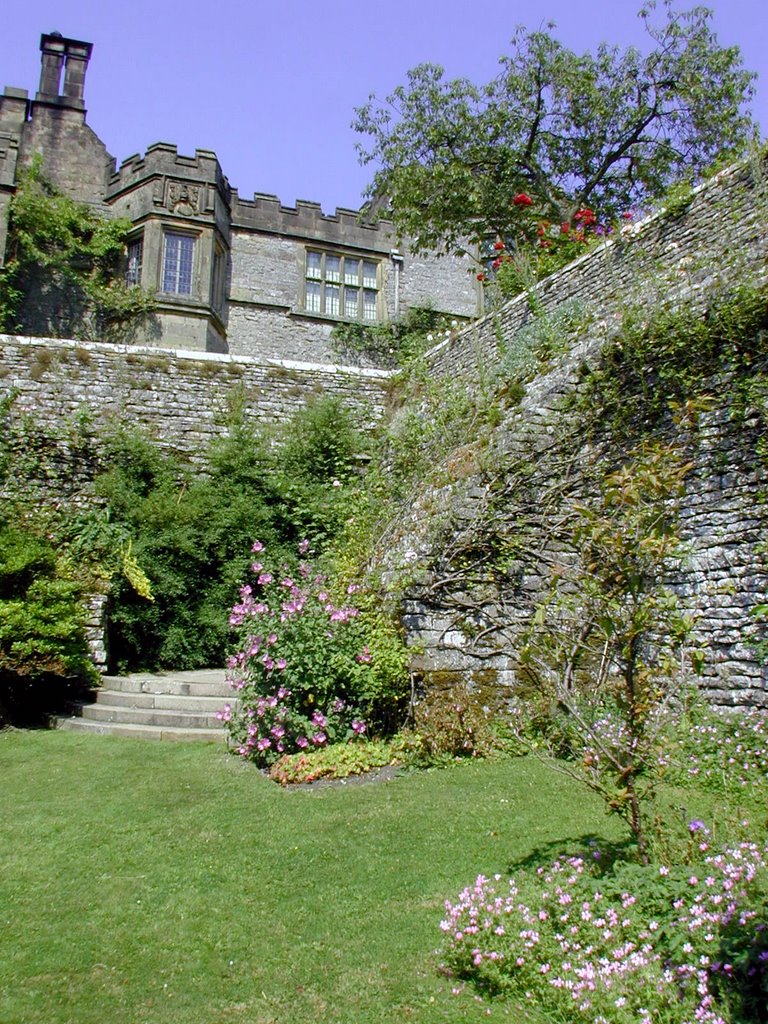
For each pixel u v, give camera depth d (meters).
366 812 5.27
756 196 8.44
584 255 10.66
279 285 19.52
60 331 17.41
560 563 7.52
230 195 19.41
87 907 4.00
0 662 7.77
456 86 17.08
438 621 7.23
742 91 16.83
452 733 6.54
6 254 16.88
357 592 7.64
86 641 8.91
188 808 5.42
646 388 7.86
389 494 10.39
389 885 4.16
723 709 6.62
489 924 3.33
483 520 7.72
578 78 16.61
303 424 12.21
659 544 3.92
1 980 3.36
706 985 2.81
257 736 6.58
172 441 12.23
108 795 5.69
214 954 3.56
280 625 6.80
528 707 6.83
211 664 10.32
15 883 4.27
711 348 7.45
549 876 3.73
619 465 7.80
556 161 17.48
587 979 2.92
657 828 4.04
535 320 10.78
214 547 10.62
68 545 10.07
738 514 6.92
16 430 11.27
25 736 7.47
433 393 11.41
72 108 18.89
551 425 8.40
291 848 4.69
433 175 16.69
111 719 7.89
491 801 5.37
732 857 3.61
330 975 3.38
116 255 18.06
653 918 3.24
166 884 4.25
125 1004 3.19
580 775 5.33
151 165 17.78
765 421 6.85
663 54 16.67
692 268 8.43
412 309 20.14
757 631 6.62
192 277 17.89
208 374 12.85
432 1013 3.08
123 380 12.34
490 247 17.84
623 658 4.16
